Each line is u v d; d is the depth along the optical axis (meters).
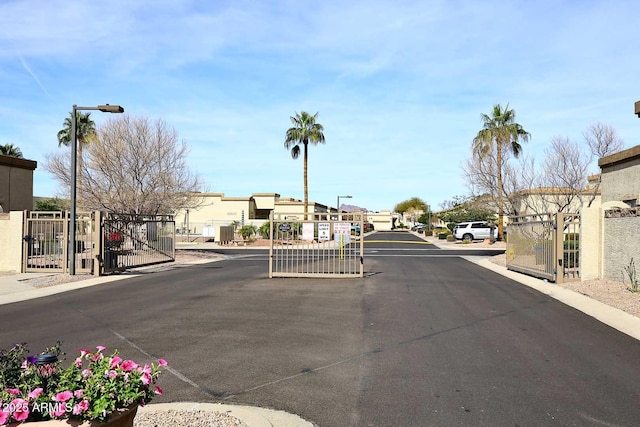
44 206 45.97
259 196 70.44
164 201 27.77
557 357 7.71
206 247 40.91
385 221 122.44
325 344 8.52
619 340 8.77
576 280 15.86
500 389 6.29
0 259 19.94
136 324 10.21
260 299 13.11
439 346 8.38
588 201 27.83
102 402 3.75
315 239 19.70
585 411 5.58
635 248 13.60
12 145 51.38
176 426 4.96
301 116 51.28
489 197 38.28
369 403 5.84
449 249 37.84
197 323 10.23
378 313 11.20
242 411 5.45
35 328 9.95
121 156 27.44
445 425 5.22
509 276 18.16
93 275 18.67
